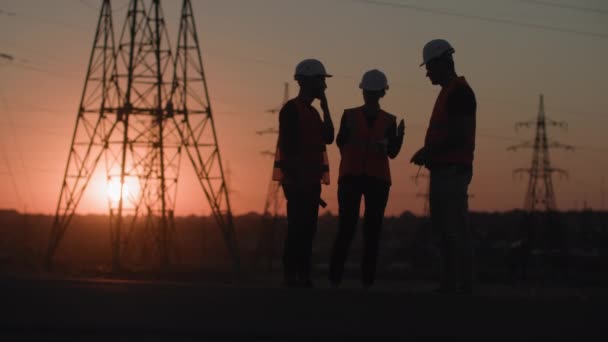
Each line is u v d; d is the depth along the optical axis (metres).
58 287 5.21
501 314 4.96
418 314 4.97
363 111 10.29
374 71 10.34
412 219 129.38
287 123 9.91
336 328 4.91
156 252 59.38
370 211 10.27
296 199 9.91
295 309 5.01
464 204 8.64
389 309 4.98
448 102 8.74
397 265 80.00
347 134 10.24
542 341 4.77
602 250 102.25
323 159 10.20
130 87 51.31
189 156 54.94
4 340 4.62
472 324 4.89
